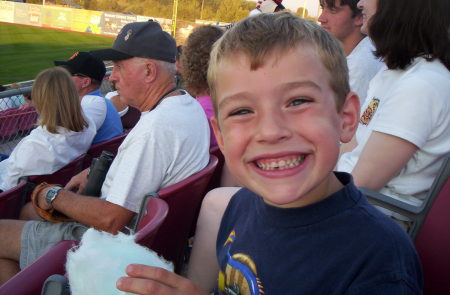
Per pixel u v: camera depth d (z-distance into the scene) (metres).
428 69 1.67
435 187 1.51
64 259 1.29
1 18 36.09
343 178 1.03
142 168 1.86
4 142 4.28
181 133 1.93
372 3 2.04
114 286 0.83
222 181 2.73
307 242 0.93
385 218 0.92
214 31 2.78
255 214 1.09
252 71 0.85
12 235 2.07
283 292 0.94
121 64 2.26
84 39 30.12
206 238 1.90
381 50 1.83
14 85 5.05
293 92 0.84
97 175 2.11
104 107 3.41
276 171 0.88
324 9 2.94
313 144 0.85
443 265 1.43
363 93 2.86
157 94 2.29
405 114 1.61
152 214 1.58
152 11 54.38
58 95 2.67
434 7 1.66
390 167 1.63
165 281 0.85
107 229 1.87
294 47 0.85
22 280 1.19
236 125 0.90
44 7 35.44
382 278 0.83
